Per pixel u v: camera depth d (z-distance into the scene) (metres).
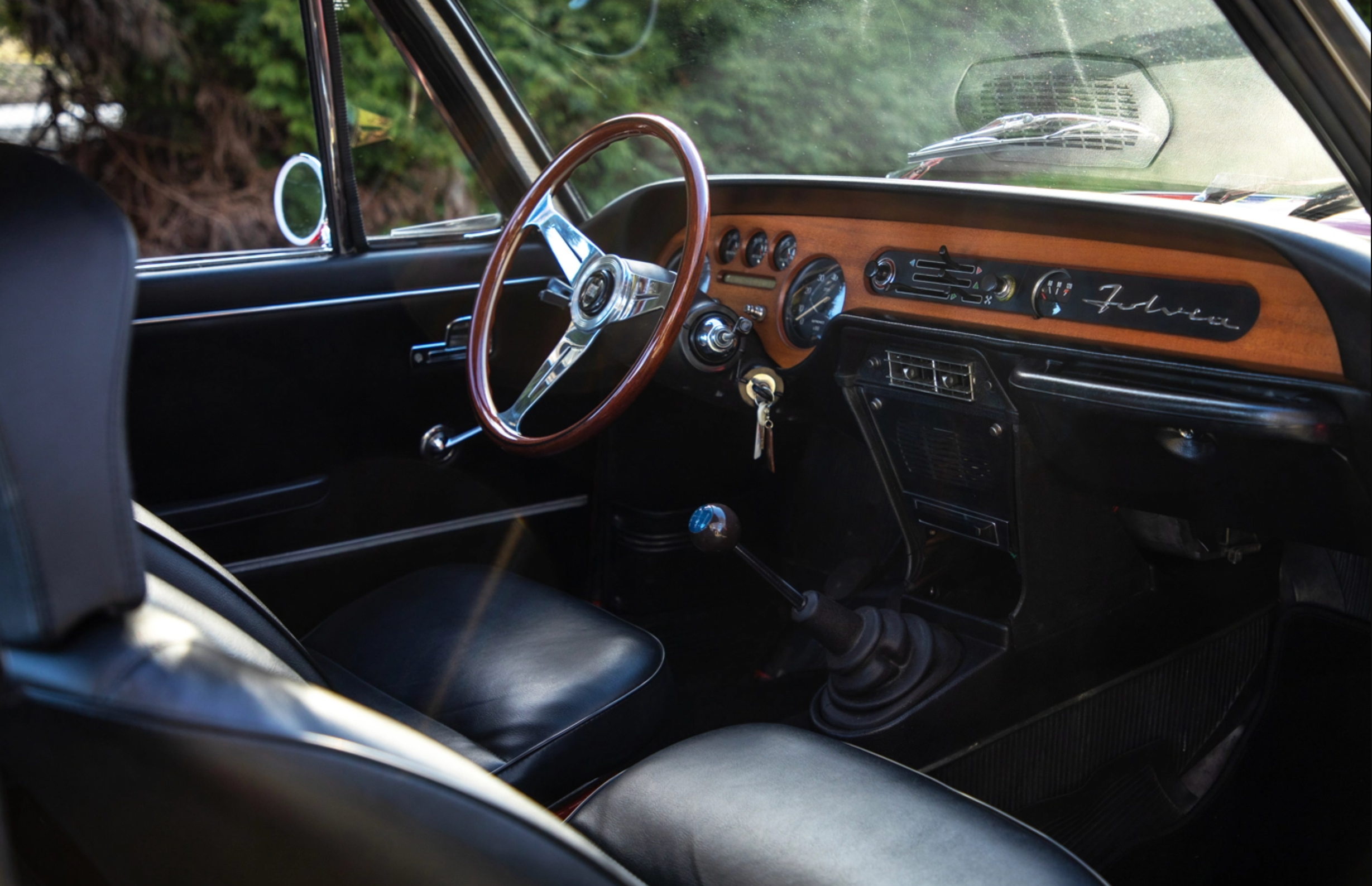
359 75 1.99
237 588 1.09
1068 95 1.56
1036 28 1.50
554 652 1.36
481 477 2.16
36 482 0.50
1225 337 1.29
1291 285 1.23
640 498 2.21
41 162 0.58
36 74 2.47
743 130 2.00
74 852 0.63
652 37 2.01
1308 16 0.97
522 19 2.10
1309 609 1.71
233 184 2.52
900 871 0.85
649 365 1.49
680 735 1.98
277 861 0.54
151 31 2.42
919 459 1.73
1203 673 1.75
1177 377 1.32
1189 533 1.67
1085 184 1.62
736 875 0.88
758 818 0.94
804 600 1.69
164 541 1.03
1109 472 1.51
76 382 0.52
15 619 0.50
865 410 1.77
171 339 1.77
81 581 0.51
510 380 2.21
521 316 2.20
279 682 0.56
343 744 0.53
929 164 1.78
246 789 0.50
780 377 1.81
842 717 1.70
